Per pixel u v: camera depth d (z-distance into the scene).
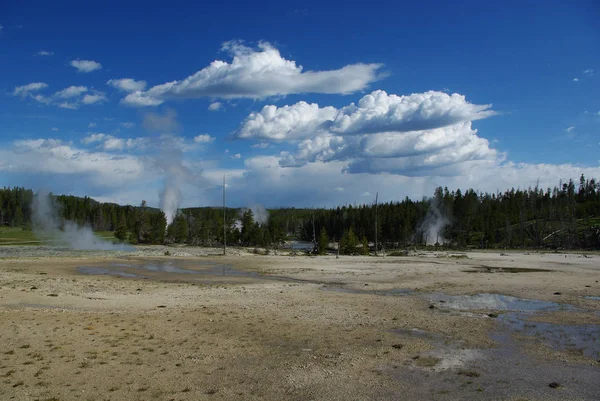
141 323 20.16
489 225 128.38
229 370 14.14
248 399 11.90
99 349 15.91
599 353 16.50
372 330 19.81
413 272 47.44
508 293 31.67
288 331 19.33
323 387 12.84
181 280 40.53
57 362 14.35
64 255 70.38
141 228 122.00
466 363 15.20
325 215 156.88
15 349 15.53
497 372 14.31
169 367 14.29
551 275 44.16
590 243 104.31
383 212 134.25
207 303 26.20
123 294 29.09
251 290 32.59
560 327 20.69
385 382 13.31
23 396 11.66
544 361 15.48
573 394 12.47
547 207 140.25
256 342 17.45
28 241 108.69
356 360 15.37
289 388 12.73
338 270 50.16
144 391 12.28
